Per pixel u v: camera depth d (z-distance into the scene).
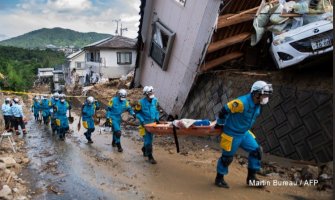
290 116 8.72
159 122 9.20
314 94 8.27
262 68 12.48
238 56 13.09
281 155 8.70
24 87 46.94
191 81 12.20
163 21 13.35
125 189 7.45
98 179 8.20
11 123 15.94
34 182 8.19
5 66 50.34
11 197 6.93
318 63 9.10
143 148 9.67
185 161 9.49
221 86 11.91
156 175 8.34
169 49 12.93
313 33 8.77
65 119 13.97
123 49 38.31
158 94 14.53
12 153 11.29
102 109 21.50
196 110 13.05
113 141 11.75
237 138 6.93
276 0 10.08
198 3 11.16
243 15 11.36
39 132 16.84
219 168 7.29
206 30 10.99
